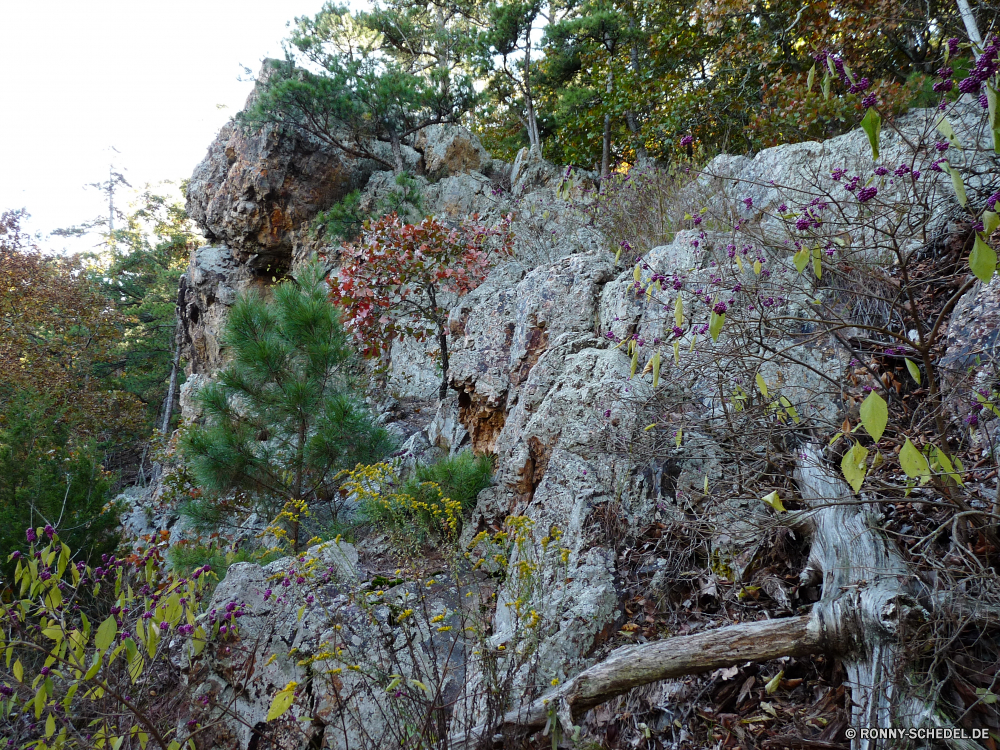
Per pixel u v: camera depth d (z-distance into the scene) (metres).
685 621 2.81
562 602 2.93
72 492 6.36
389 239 7.51
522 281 5.70
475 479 4.63
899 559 2.16
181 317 16.47
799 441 2.98
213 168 15.02
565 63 15.51
